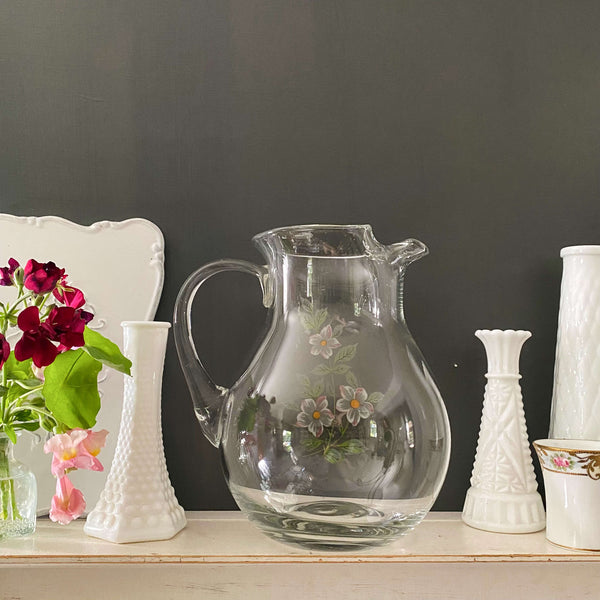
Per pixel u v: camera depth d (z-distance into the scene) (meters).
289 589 0.74
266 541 0.76
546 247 0.96
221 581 0.73
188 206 0.94
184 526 0.81
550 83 0.98
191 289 0.78
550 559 0.73
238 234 0.94
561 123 0.97
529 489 0.83
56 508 0.72
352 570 0.74
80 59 0.94
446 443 0.71
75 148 0.94
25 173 0.93
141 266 0.92
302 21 0.96
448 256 0.95
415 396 0.69
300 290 0.72
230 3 0.96
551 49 0.98
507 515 0.81
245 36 0.96
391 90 0.96
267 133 0.95
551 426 0.89
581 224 0.97
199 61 0.95
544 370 0.95
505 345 0.86
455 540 0.78
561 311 0.89
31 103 0.94
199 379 0.77
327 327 0.70
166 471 0.81
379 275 0.73
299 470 0.66
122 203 0.93
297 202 0.94
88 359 0.72
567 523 0.75
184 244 0.93
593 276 0.87
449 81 0.97
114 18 0.95
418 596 0.74
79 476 0.88
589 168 0.97
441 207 0.96
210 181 0.94
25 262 0.91
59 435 0.72
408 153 0.96
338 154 0.95
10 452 0.77
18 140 0.93
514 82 0.97
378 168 0.95
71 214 0.93
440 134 0.96
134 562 0.70
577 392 0.85
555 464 0.75
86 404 0.72
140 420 0.78
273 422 0.67
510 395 0.85
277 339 0.72
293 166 0.95
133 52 0.95
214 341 0.93
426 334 0.94
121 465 0.78
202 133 0.94
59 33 0.94
